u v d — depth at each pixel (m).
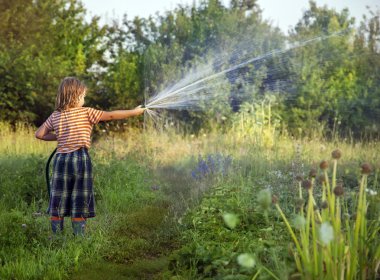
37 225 5.18
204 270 3.87
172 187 8.35
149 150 11.23
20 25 18.09
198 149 11.27
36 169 7.59
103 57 18.52
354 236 3.04
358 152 10.30
